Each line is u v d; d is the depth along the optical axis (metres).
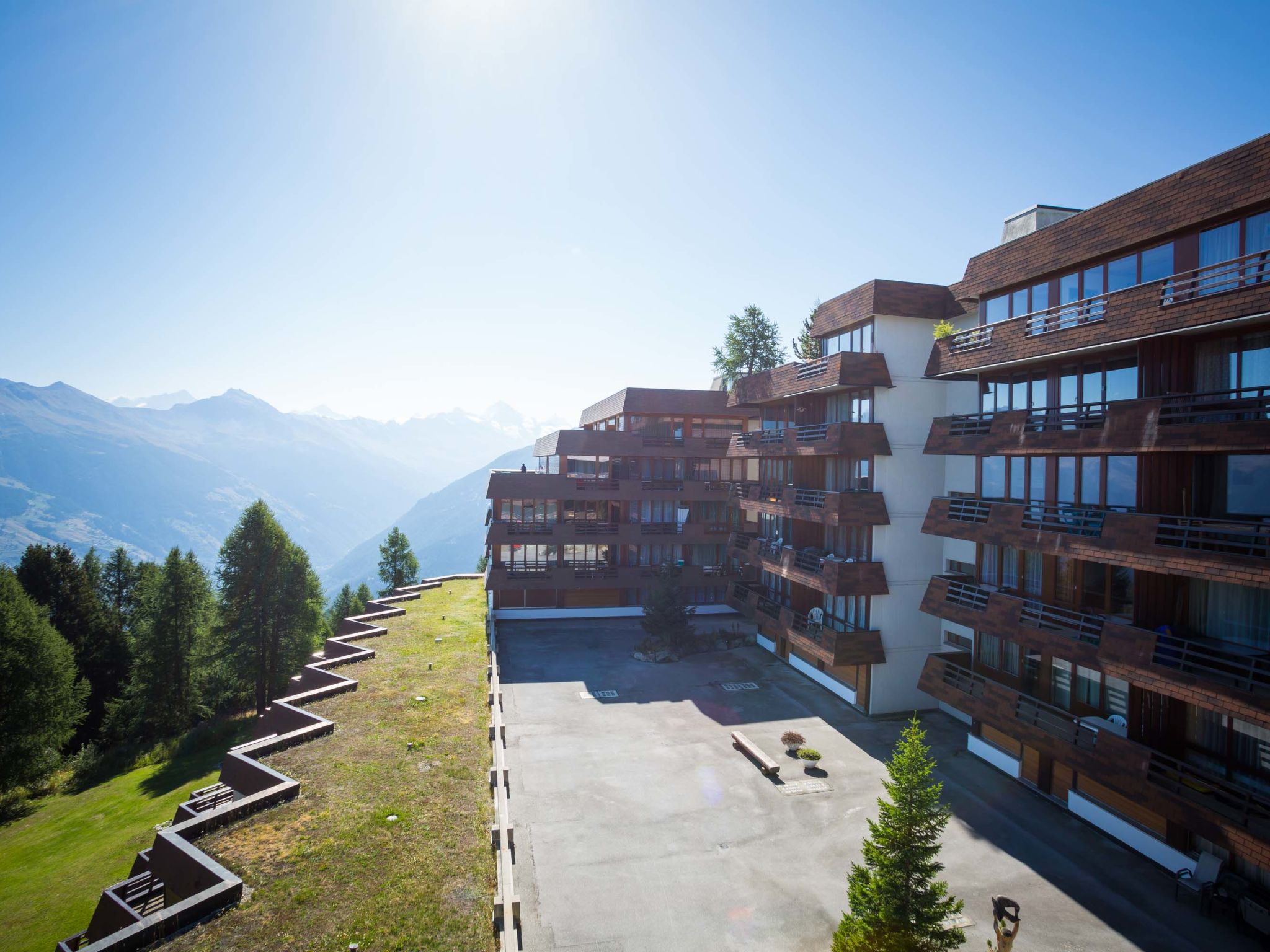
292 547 53.06
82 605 56.94
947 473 28.86
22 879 28.02
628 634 42.88
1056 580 21.19
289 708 25.94
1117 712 18.88
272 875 15.73
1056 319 20.11
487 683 31.03
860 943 12.13
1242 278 14.52
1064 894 16.31
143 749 44.41
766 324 55.53
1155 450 16.16
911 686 28.81
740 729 27.11
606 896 16.31
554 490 46.41
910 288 28.39
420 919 14.34
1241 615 15.77
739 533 41.47
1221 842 14.35
